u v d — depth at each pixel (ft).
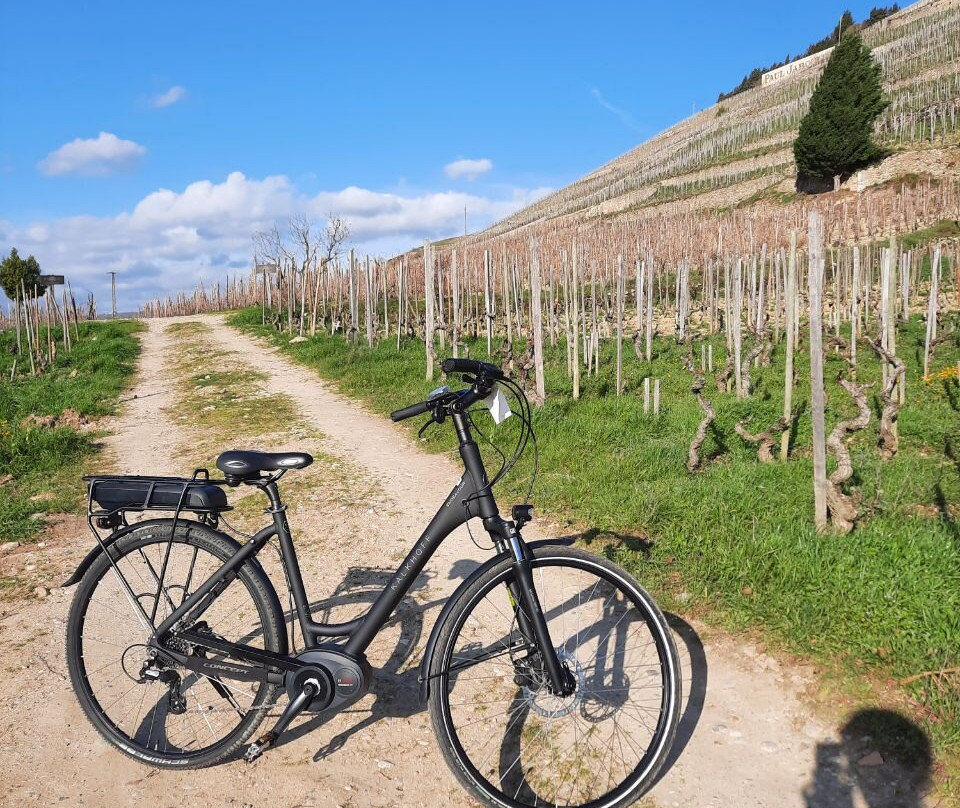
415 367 38.63
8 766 9.04
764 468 18.35
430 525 8.46
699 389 18.67
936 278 32.58
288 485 20.71
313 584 14.14
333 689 8.32
